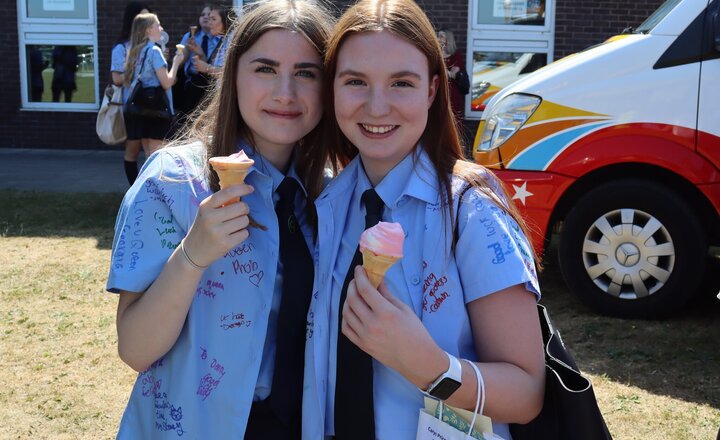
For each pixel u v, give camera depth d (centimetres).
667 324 490
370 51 177
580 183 508
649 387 403
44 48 1299
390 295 166
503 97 527
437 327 175
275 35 191
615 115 483
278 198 201
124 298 183
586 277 506
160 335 175
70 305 544
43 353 455
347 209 193
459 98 1024
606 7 1201
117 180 1056
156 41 830
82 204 895
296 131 196
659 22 484
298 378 191
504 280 169
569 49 1214
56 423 370
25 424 368
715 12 466
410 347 161
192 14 1242
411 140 183
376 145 181
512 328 172
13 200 909
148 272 178
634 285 495
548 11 1205
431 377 164
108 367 436
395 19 178
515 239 175
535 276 176
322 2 215
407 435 177
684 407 380
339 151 208
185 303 173
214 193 176
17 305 543
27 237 744
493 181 187
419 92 180
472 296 173
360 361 179
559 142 495
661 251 485
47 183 1029
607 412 374
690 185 485
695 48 470
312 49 194
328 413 186
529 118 503
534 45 1218
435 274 176
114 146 1316
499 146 513
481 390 165
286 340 190
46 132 1320
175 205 182
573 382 175
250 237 189
